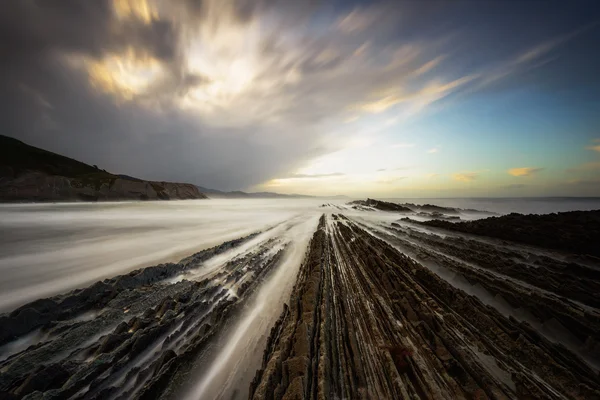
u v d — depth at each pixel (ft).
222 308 24.44
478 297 26.50
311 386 13.19
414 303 23.75
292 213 162.09
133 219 111.96
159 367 15.97
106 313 23.08
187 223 100.58
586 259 38.68
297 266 40.68
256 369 16.56
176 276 35.53
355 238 61.31
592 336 18.31
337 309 23.31
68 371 15.37
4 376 14.69
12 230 77.97
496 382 14.12
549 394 13.25
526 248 48.34
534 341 17.90
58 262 44.62
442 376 14.15
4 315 21.34
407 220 104.88
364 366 15.17
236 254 47.52
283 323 21.42
